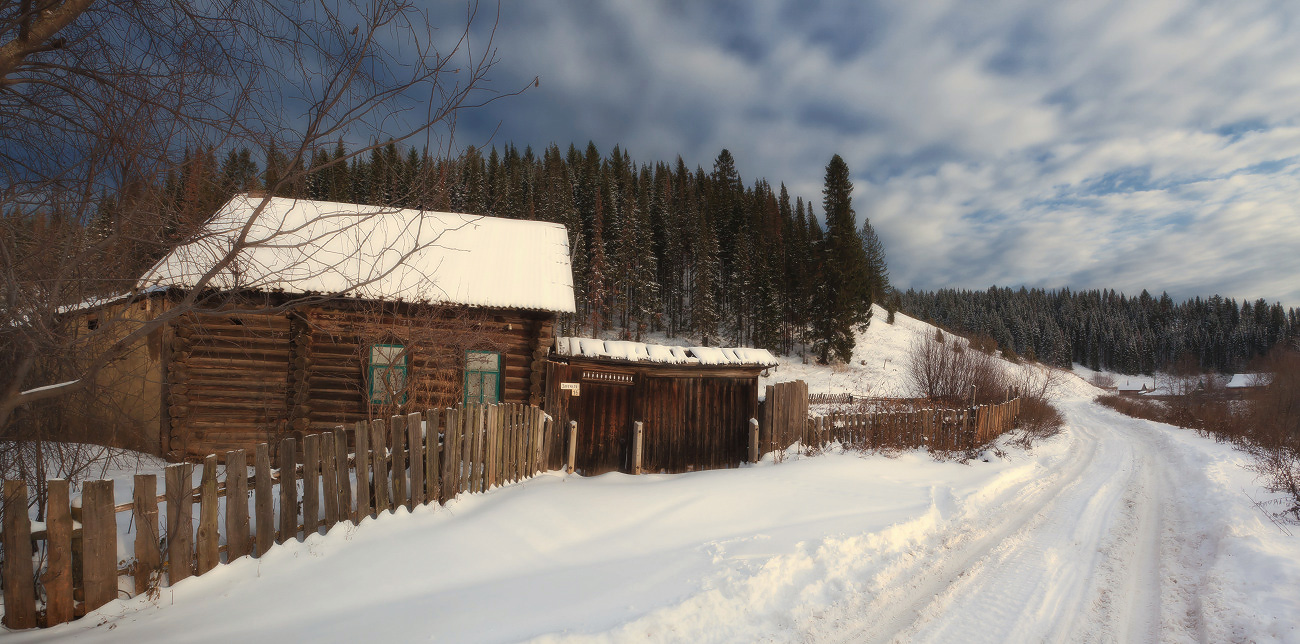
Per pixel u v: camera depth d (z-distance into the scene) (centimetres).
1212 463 1160
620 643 352
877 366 4091
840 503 699
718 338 4853
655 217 5819
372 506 548
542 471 885
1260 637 397
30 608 351
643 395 1011
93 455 509
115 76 321
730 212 5994
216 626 357
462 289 1039
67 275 329
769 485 777
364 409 1005
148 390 943
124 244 359
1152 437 1873
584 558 504
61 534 357
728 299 5478
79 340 349
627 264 4459
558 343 1012
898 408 1286
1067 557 594
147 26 327
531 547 523
